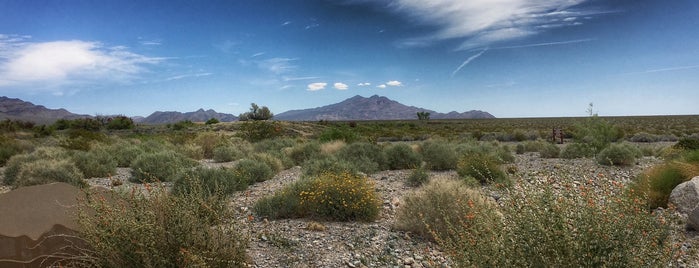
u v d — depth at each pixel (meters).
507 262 3.15
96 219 4.27
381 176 14.10
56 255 4.35
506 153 17.98
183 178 9.74
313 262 5.60
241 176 11.71
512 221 3.39
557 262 3.06
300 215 8.23
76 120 57.59
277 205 8.31
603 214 3.19
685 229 6.44
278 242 6.35
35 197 5.06
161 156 14.56
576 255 3.04
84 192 4.99
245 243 4.64
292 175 14.51
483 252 3.35
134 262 4.04
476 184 10.45
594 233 3.08
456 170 15.36
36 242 4.35
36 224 4.52
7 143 21.58
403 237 6.73
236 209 8.59
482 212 3.89
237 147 24.36
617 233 3.08
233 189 10.48
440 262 5.50
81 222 4.20
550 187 3.43
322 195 8.08
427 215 6.67
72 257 4.22
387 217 8.21
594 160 16.67
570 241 3.05
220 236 4.48
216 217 4.65
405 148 16.95
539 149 23.95
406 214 7.17
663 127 60.34
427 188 7.15
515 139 39.50
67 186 5.50
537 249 3.13
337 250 6.08
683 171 8.54
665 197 8.09
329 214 8.01
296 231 7.04
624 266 3.05
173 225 4.21
